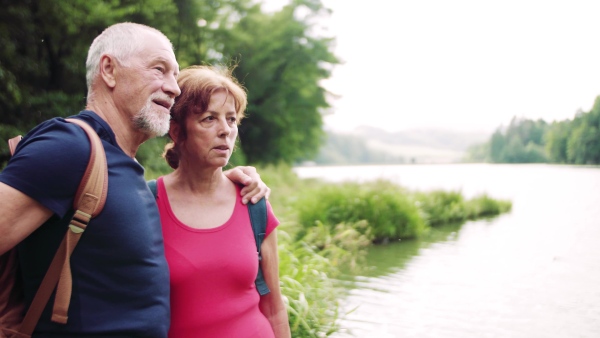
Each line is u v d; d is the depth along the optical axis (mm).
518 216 15023
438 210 14062
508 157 129125
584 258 8500
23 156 1398
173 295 1769
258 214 1959
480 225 13164
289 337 2035
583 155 74562
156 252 1601
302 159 33844
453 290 6320
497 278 7051
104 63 1617
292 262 4867
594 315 5453
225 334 1783
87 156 1459
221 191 1941
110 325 1468
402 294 6094
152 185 1892
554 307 5711
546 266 7879
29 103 12141
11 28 12148
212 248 1801
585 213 15531
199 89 1824
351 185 11594
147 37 1652
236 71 26578
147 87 1623
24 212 1384
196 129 1835
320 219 9797
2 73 10766
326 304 4617
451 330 4898
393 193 11383
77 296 1451
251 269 1853
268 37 26859
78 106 13602
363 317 5141
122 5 14234
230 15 24562
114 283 1486
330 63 29141
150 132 1664
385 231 10383
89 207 1443
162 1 14711
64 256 1429
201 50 21188
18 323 1501
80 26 13359
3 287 1508
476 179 36469
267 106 27391
